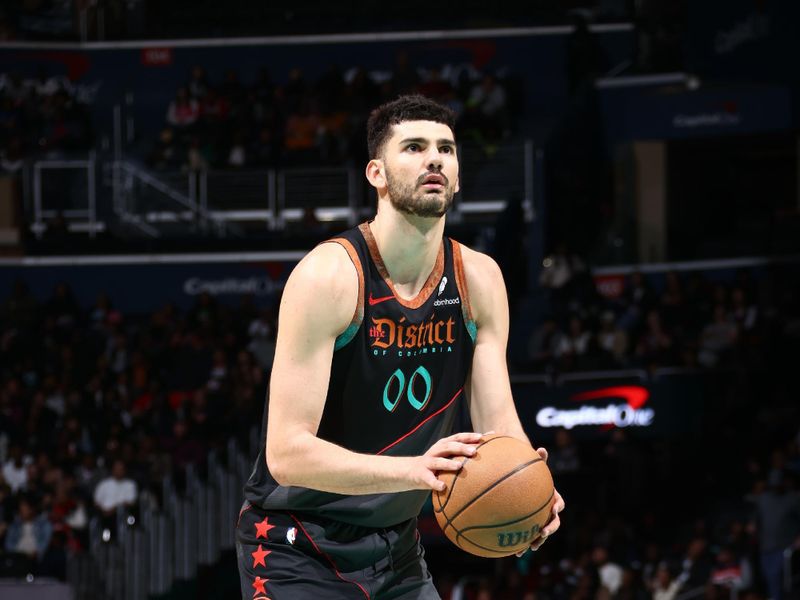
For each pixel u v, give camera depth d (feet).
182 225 90.38
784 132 82.02
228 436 67.41
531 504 14.85
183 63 101.91
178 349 76.28
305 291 15.56
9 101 95.40
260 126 93.76
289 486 16.58
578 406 69.97
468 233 83.71
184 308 89.04
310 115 93.81
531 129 95.55
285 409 15.61
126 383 74.08
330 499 16.53
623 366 70.49
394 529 17.15
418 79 91.81
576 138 88.89
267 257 87.97
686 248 88.02
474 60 100.37
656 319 72.74
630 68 90.68
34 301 83.30
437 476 15.12
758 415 69.36
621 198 90.02
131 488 61.46
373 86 94.38
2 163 91.40
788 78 77.51
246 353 73.00
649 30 90.17
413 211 15.49
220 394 69.72
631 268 86.12
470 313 16.57
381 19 102.58
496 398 16.78
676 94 86.58
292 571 16.72
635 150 90.07
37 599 48.37
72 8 102.42
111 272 89.15
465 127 88.48
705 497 66.80
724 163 91.71
